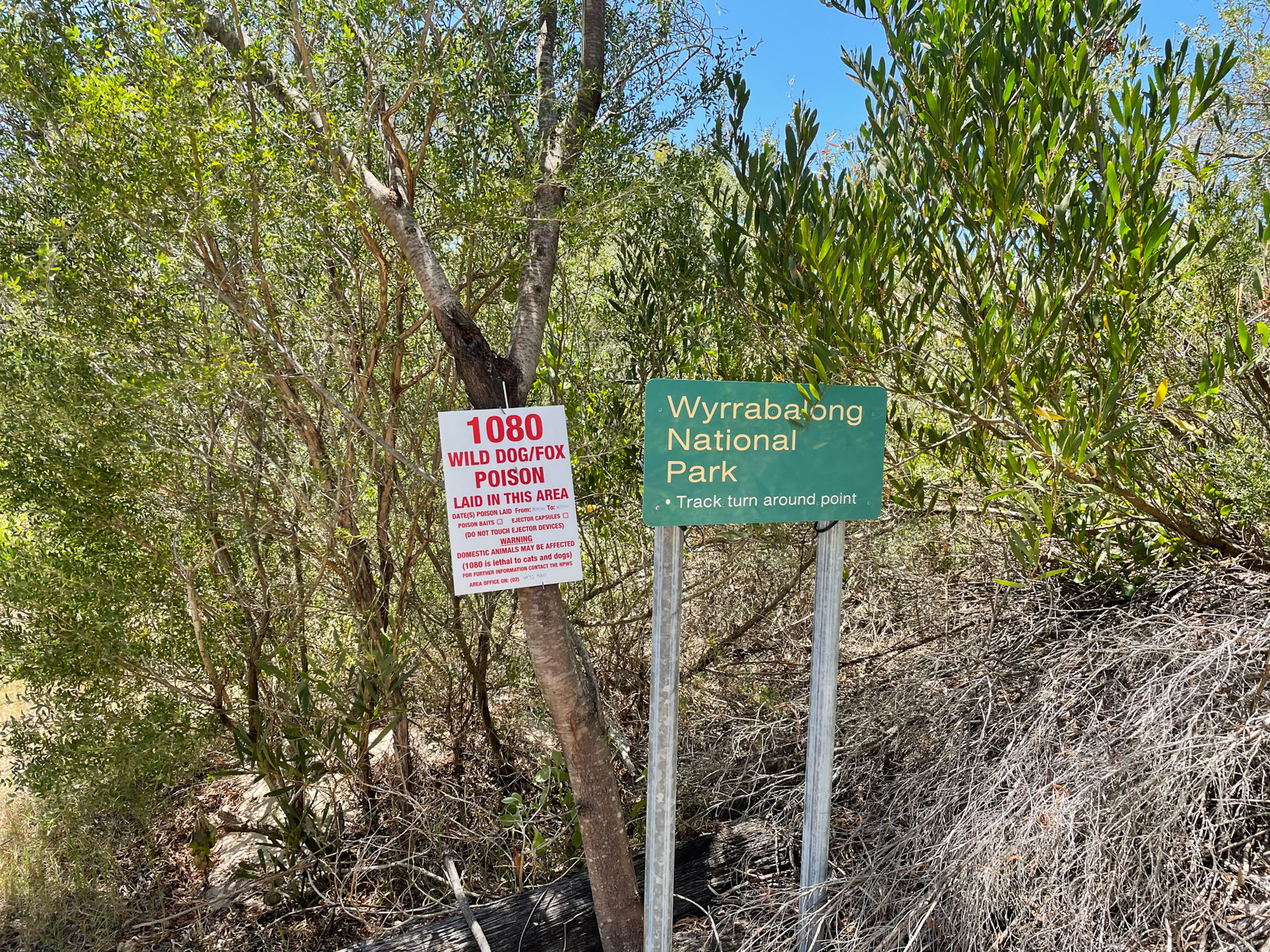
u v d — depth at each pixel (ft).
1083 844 6.83
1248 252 7.54
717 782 10.24
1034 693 8.23
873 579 11.41
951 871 7.05
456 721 12.12
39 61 6.63
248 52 6.59
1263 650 7.29
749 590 12.09
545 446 6.85
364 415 9.08
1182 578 8.67
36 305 6.97
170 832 11.62
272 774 9.94
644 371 10.61
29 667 8.65
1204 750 6.82
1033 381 7.10
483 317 10.49
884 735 9.45
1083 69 6.25
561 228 8.21
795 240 7.26
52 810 9.03
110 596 8.64
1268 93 10.50
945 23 6.45
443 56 7.30
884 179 7.39
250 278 8.41
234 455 9.36
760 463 6.77
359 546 10.05
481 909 8.93
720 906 8.61
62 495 8.27
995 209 6.46
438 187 8.18
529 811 10.69
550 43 8.85
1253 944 6.00
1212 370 6.99
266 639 10.64
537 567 6.93
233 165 6.40
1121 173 6.33
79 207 6.38
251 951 9.58
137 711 9.49
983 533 10.43
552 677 7.41
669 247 10.12
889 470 9.25
